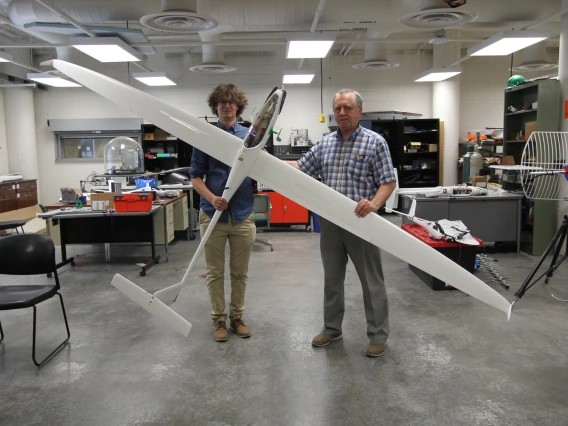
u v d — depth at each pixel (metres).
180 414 2.03
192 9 4.29
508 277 4.11
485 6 5.22
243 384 2.29
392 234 2.01
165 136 8.11
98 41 4.73
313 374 2.37
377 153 2.37
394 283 4.01
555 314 3.19
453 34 7.90
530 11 5.30
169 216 5.06
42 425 1.96
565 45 4.75
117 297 3.71
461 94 8.77
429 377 2.33
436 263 2.00
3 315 3.29
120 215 4.38
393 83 8.61
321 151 2.56
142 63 7.79
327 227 2.56
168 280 4.20
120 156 6.82
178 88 8.52
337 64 8.51
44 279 4.27
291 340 2.80
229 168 2.62
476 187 5.23
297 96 8.54
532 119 5.22
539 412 2.01
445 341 2.76
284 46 8.39
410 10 5.19
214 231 2.68
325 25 5.72
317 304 3.48
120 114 8.48
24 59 8.00
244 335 2.84
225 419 1.99
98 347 2.74
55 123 8.38
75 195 5.14
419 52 8.57
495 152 7.72
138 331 2.98
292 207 6.88
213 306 2.82
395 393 2.18
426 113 8.70
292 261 4.92
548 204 4.83
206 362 2.53
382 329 2.54
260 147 2.06
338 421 1.96
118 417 2.01
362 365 2.46
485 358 2.53
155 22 4.39
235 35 7.48
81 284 4.09
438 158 8.20
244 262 2.80
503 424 1.92
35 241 2.70
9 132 8.06
